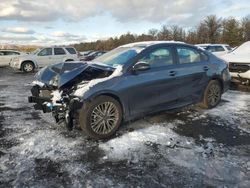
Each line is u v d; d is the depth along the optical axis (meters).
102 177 3.27
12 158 3.71
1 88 9.75
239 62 8.00
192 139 4.39
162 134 4.59
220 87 6.25
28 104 6.86
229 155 3.81
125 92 4.56
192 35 67.38
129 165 3.55
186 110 5.98
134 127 4.91
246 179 3.20
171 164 3.57
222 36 63.41
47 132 4.68
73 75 4.47
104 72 4.70
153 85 4.91
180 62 5.48
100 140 4.36
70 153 3.88
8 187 3.05
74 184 3.12
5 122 5.27
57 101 4.51
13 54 20.27
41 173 3.35
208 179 3.21
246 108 6.21
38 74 5.21
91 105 4.27
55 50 18.06
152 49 5.09
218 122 5.21
